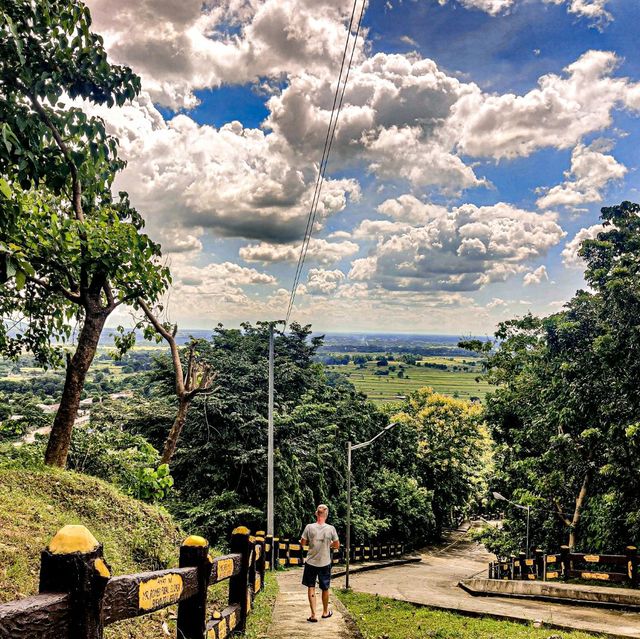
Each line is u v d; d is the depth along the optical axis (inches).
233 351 1253.1
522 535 1067.3
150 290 410.3
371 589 757.9
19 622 83.9
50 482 359.6
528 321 990.4
